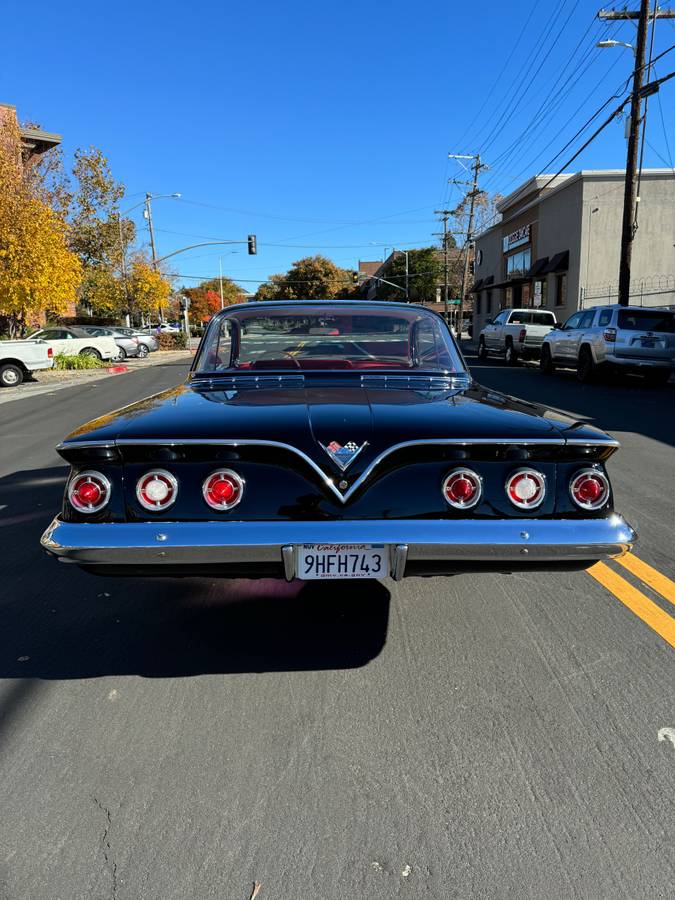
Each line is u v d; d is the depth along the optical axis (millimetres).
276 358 3775
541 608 3416
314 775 2186
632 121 16469
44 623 3311
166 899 1723
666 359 13398
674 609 3387
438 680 2742
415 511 2445
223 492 2395
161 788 2127
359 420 2535
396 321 3791
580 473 2457
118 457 2389
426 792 2104
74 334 25250
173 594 3652
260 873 1800
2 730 2426
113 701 2609
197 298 77375
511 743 2336
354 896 1725
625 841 1899
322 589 3697
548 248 27484
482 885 1759
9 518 5090
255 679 2766
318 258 87438
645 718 2473
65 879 1786
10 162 20859
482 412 2703
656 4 15836
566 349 15383
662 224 23578
